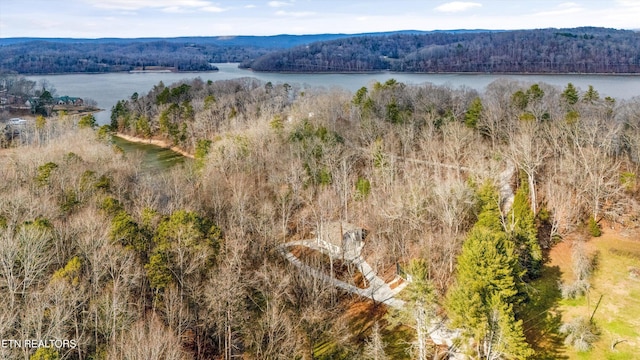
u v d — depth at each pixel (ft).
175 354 125.29
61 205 216.33
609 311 168.04
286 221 243.60
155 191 244.63
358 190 250.57
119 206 203.21
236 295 154.61
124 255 159.63
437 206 201.98
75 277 152.15
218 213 227.81
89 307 146.82
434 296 154.71
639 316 163.84
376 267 213.87
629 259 193.26
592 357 150.30
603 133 247.70
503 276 143.74
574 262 191.31
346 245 226.58
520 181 244.42
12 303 138.82
